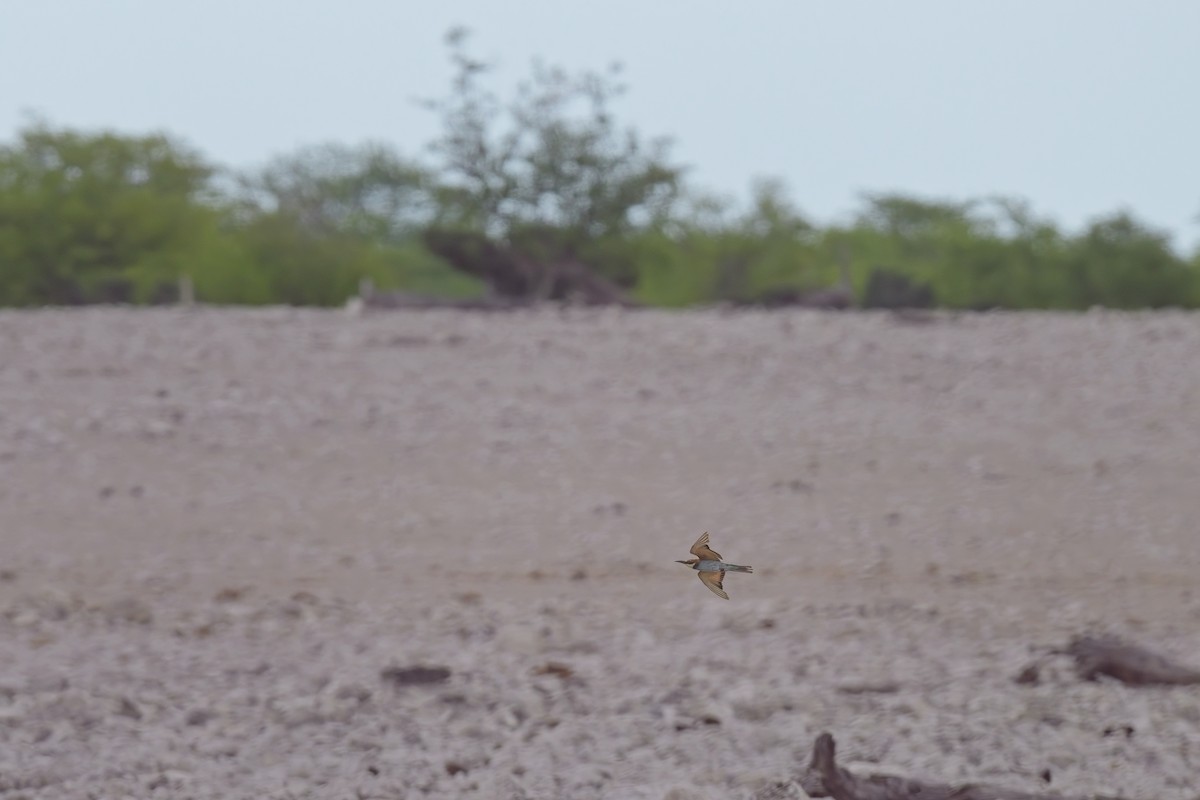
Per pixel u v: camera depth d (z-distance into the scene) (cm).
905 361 8538
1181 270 18662
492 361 8488
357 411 7400
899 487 6228
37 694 3334
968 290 19488
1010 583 4862
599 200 14162
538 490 6178
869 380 8119
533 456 6688
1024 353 8750
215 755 2898
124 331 9125
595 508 5894
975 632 4141
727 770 2712
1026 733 2984
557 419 7300
